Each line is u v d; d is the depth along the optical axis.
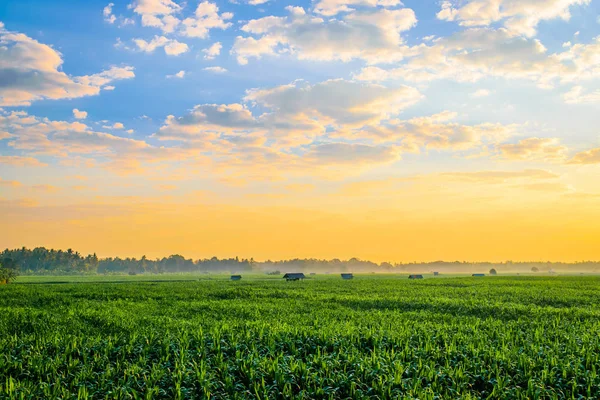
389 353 18.03
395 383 14.27
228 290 57.22
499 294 52.19
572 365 15.83
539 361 16.42
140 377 15.09
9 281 100.12
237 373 15.57
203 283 86.81
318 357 16.50
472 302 40.47
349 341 19.53
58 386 14.09
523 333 22.88
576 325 26.72
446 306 38.19
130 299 47.22
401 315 31.12
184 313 32.91
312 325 25.45
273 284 80.38
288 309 35.50
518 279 105.06
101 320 27.16
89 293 52.50
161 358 16.83
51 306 39.53
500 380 14.36
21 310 32.22
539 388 13.82
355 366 15.59
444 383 14.75
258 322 25.52
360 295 51.00
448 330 23.55
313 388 14.16
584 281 88.88
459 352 17.70
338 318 29.47
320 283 84.50
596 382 14.41
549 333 23.03
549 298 46.62
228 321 27.17
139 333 21.67
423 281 91.69
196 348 18.44
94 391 13.95
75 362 16.27
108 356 17.70
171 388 13.90
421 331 22.52
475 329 23.59
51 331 23.19
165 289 62.16
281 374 14.59
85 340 20.08
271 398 13.48
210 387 14.06
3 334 22.19
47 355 17.78
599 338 20.50
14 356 17.62
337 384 14.20
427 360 16.78
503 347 18.31
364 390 14.03
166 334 21.17
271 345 18.36
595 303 43.09
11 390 13.48
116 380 15.05
